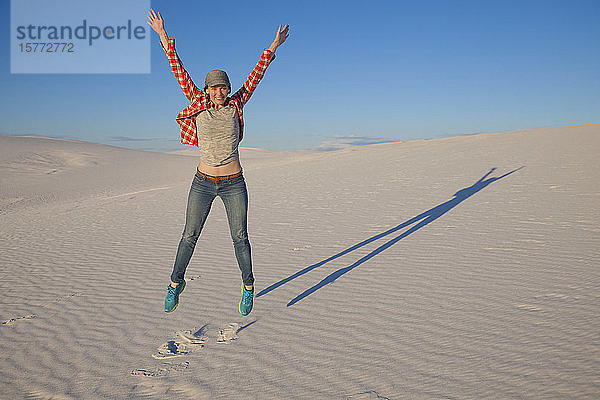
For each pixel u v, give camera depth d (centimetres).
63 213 1533
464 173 1516
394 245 701
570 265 536
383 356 341
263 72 394
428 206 1023
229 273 614
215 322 439
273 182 1847
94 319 472
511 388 278
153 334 420
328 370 326
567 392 266
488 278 511
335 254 675
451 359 326
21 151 5038
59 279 654
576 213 827
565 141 2211
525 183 1210
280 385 310
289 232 867
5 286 634
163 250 809
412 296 471
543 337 347
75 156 5116
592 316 379
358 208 1078
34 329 455
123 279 627
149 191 2059
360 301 468
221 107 376
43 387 332
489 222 811
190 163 5088
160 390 315
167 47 377
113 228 1101
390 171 1798
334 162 2552
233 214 393
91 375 346
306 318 432
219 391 307
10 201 2402
